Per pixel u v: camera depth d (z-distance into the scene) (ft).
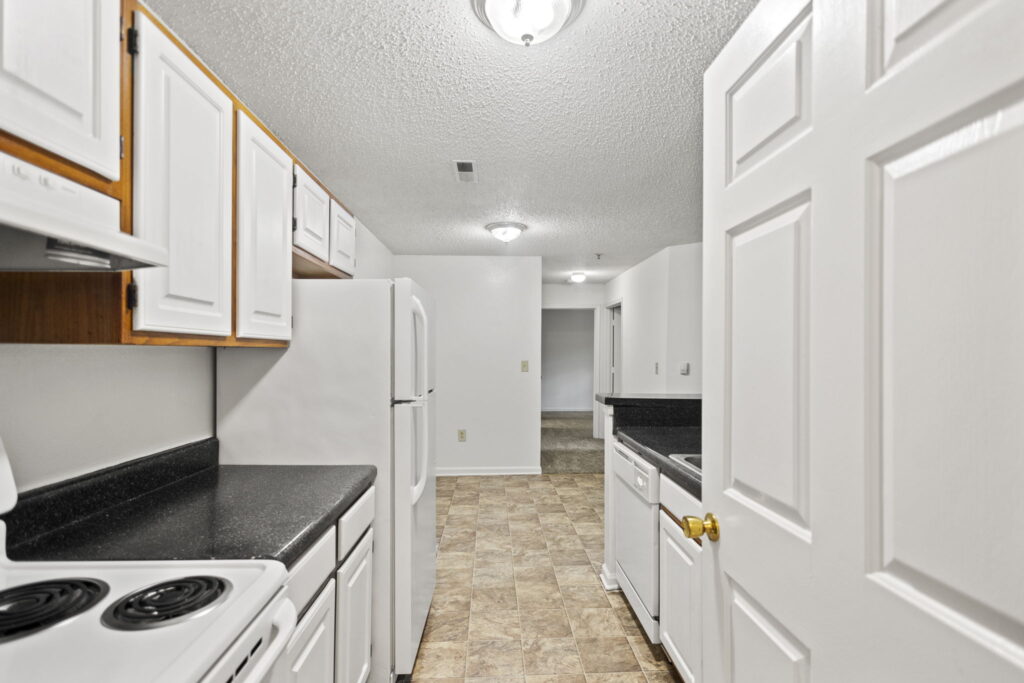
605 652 6.61
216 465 5.70
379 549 5.74
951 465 1.57
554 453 18.92
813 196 2.27
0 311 3.20
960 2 1.55
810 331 2.30
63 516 3.84
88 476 4.12
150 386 4.88
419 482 6.38
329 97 5.83
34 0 2.39
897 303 1.80
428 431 7.08
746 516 2.90
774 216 2.64
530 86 5.59
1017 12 1.38
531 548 10.08
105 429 4.36
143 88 3.21
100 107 2.84
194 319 3.84
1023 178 1.36
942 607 1.60
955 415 1.56
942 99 1.61
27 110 2.35
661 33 4.64
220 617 2.49
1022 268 1.36
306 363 5.75
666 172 8.31
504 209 10.53
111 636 2.35
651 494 6.27
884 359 1.86
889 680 1.81
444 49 4.88
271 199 5.19
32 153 2.41
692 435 7.62
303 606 3.68
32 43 2.38
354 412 5.74
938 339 1.62
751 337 2.85
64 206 2.53
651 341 15.87
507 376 15.89
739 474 3.00
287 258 5.60
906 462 1.75
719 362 3.26
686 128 6.67
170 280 3.54
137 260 2.73
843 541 2.05
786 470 2.48
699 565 4.87
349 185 8.96
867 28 1.93
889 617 1.81
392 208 10.46
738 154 3.03
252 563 3.12
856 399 1.98
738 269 3.03
